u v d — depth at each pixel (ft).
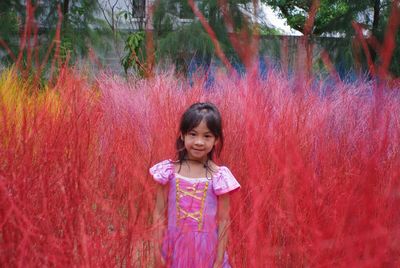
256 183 9.26
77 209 7.84
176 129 12.87
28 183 8.27
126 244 7.54
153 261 8.14
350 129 13.47
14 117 9.71
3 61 24.43
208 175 9.09
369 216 7.31
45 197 7.90
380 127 7.87
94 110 11.49
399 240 7.40
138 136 13.41
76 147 8.70
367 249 7.23
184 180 8.98
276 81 13.91
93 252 7.32
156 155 12.03
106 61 30.63
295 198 8.86
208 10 30.60
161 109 14.42
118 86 17.11
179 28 30.45
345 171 10.70
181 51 29.58
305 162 10.57
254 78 10.38
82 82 11.87
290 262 8.74
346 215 7.55
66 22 30.30
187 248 8.39
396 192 7.73
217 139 9.14
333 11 30.76
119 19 33.22
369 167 7.55
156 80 17.29
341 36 29.66
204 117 8.96
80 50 30.09
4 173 8.12
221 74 16.12
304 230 8.43
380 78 7.59
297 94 12.68
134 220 7.54
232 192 9.11
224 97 14.47
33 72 14.33
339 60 27.84
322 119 13.35
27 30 9.11
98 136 11.38
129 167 9.64
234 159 11.71
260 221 8.34
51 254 7.42
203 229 8.73
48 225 7.63
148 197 8.33
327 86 15.52
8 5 27.73
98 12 33.47
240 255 8.64
